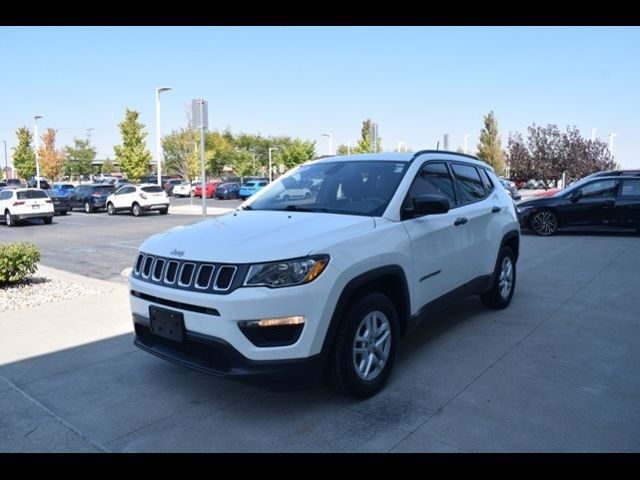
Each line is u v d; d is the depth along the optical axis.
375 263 3.72
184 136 44.22
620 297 6.68
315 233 3.58
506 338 5.11
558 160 33.31
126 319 6.05
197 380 4.25
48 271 9.35
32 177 55.56
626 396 3.80
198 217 25.22
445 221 4.70
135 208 26.34
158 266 3.74
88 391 4.08
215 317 3.28
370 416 3.55
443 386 4.02
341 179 4.66
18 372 4.48
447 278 4.76
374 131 15.26
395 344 4.03
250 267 3.28
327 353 3.45
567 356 4.61
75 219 24.72
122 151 38.78
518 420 3.46
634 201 12.63
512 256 6.33
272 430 3.41
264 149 102.00
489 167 6.25
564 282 7.61
